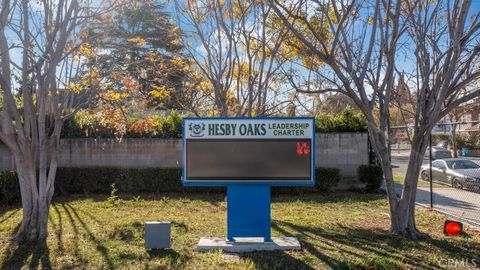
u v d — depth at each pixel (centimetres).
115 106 1000
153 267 624
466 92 1016
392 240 788
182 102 1347
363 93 775
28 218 787
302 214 1083
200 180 760
